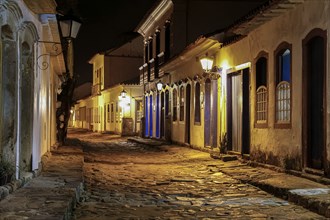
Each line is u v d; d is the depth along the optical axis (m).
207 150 16.88
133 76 41.66
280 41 10.95
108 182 10.35
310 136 9.64
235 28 12.48
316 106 9.45
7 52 7.11
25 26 7.63
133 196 8.52
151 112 28.67
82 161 12.32
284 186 8.40
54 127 18.17
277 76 11.22
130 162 15.20
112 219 6.46
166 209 7.26
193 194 8.73
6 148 7.18
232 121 14.82
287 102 10.67
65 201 6.20
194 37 22.88
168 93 24.08
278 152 11.01
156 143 23.44
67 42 11.72
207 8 22.89
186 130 20.22
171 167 13.52
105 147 23.45
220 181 10.34
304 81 9.72
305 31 9.69
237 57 13.98
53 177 8.86
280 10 10.42
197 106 18.75
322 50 9.18
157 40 26.94
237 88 14.38
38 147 9.65
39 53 9.72
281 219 6.46
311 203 7.02
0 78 6.63
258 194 8.64
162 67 22.83
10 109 7.18
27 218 5.10
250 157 12.80
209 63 15.34
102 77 42.56
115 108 38.19
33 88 8.70
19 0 7.19
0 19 6.33
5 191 6.46
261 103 12.17
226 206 7.48
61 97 19.88
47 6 8.08
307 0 9.56
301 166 9.83
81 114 62.50
